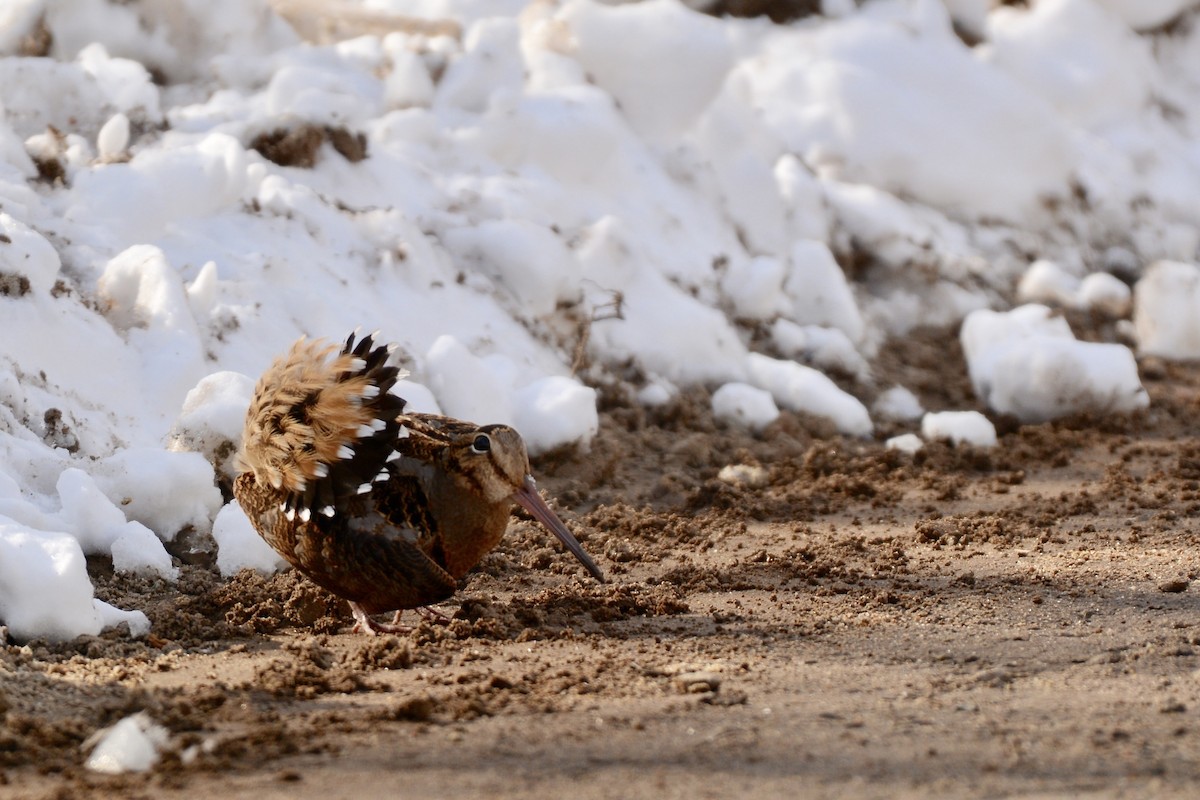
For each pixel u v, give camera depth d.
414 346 14.11
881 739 7.27
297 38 19.03
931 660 8.82
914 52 21.55
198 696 7.91
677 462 14.88
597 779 6.71
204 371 12.46
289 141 15.53
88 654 8.89
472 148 17.39
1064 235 21.44
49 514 10.36
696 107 19.38
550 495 13.38
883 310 19.45
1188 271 19.97
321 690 8.24
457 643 9.31
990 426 16.23
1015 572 11.09
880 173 20.84
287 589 10.22
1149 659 8.75
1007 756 7.02
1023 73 23.11
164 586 10.27
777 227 19.23
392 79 17.86
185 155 14.32
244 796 6.52
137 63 16.72
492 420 13.66
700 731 7.40
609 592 10.43
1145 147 22.91
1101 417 17.17
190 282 13.36
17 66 15.25
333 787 6.62
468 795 6.52
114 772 6.87
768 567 11.38
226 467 11.47
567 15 19.33
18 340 11.49
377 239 15.06
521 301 15.75
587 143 17.86
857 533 12.72
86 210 13.56
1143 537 12.29
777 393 16.67
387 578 9.13
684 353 16.59
